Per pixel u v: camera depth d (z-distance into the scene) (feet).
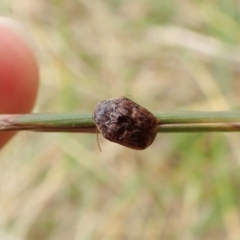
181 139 0.53
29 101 0.44
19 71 0.43
